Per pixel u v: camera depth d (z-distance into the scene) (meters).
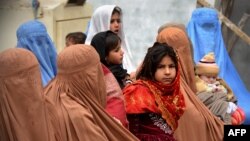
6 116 1.96
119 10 4.20
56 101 2.17
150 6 6.22
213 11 4.45
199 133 3.03
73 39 4.16
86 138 2.09
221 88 3.61
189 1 6.07
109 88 2.56
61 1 5.97
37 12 5.95
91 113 2.19
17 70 1.95
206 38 4.39
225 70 4.70
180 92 2.76
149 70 2.64
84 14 6.16
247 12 6.14
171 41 3.08
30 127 1.96
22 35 3.25
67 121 2.11
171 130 2.64
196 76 3.60
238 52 6.23
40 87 2.01
